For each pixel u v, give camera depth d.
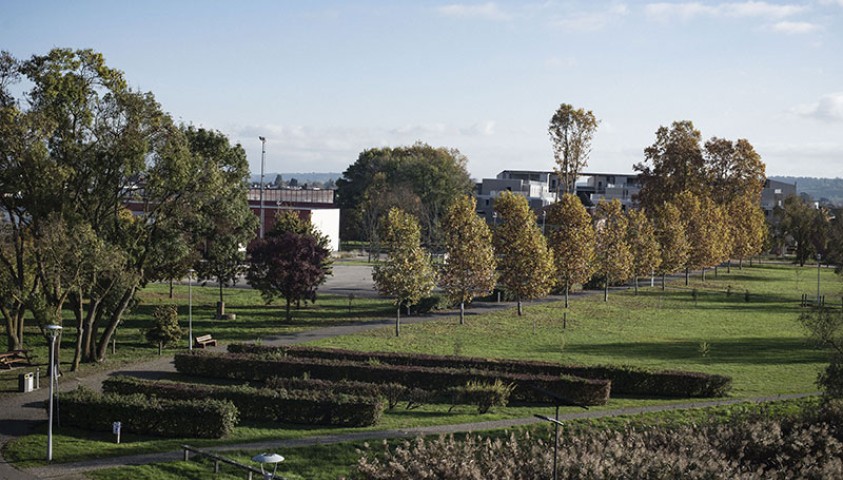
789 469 31.77
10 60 49.94
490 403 41.72
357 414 38.66
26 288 53.09
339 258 135.75
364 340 62.22
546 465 29.44
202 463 33.19
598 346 61.59
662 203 131.88
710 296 97.69
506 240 77.25
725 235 118.62
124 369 51.97
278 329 67.12
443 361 50.31
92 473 31.89
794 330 72.38
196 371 50.53
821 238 144.50
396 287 66.12
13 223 51.00
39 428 37.91
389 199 151.50
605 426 38.28
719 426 34.81
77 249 48.41
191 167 53.91
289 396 39.66
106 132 51.41
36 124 48.78
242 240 74.06
